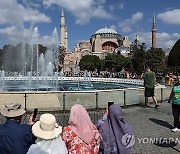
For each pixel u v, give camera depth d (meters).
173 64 77.00
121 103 14.32
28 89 25.45
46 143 3.84
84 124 4.07
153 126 10.29
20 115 4.30
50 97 12.82
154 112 13.27
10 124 4.12
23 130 4.05
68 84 34.62
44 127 3.89
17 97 12.45
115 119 4.42
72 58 143.12
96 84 34.78
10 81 38.25
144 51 71.94
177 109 9.55
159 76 43.78
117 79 38.47
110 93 13.90
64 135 4.03
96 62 115.50
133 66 74.19
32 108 12.49
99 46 151.25
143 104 15.52
